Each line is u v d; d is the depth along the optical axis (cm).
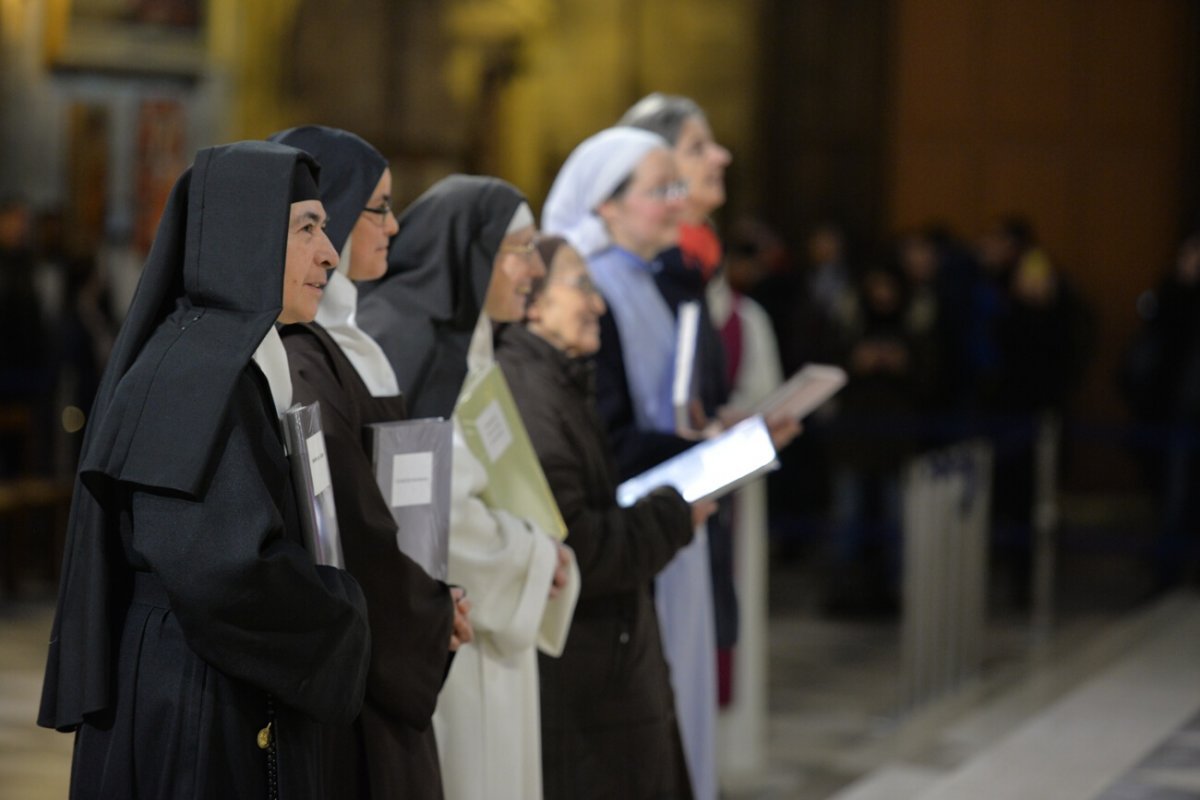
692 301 559
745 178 1633
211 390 287
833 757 739
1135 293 1594
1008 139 1616
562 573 405
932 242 1170
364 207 368
